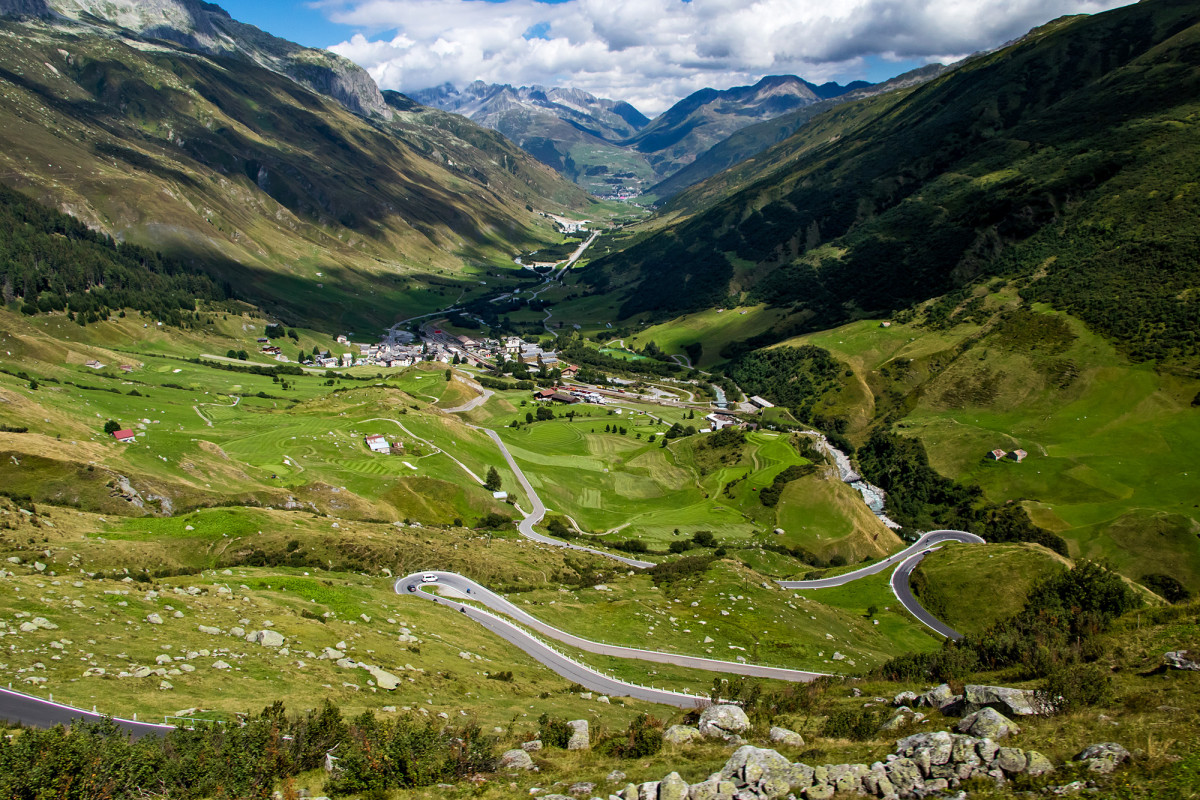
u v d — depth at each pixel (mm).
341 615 78688
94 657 52062
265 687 53281
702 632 100875
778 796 28812
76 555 89562
